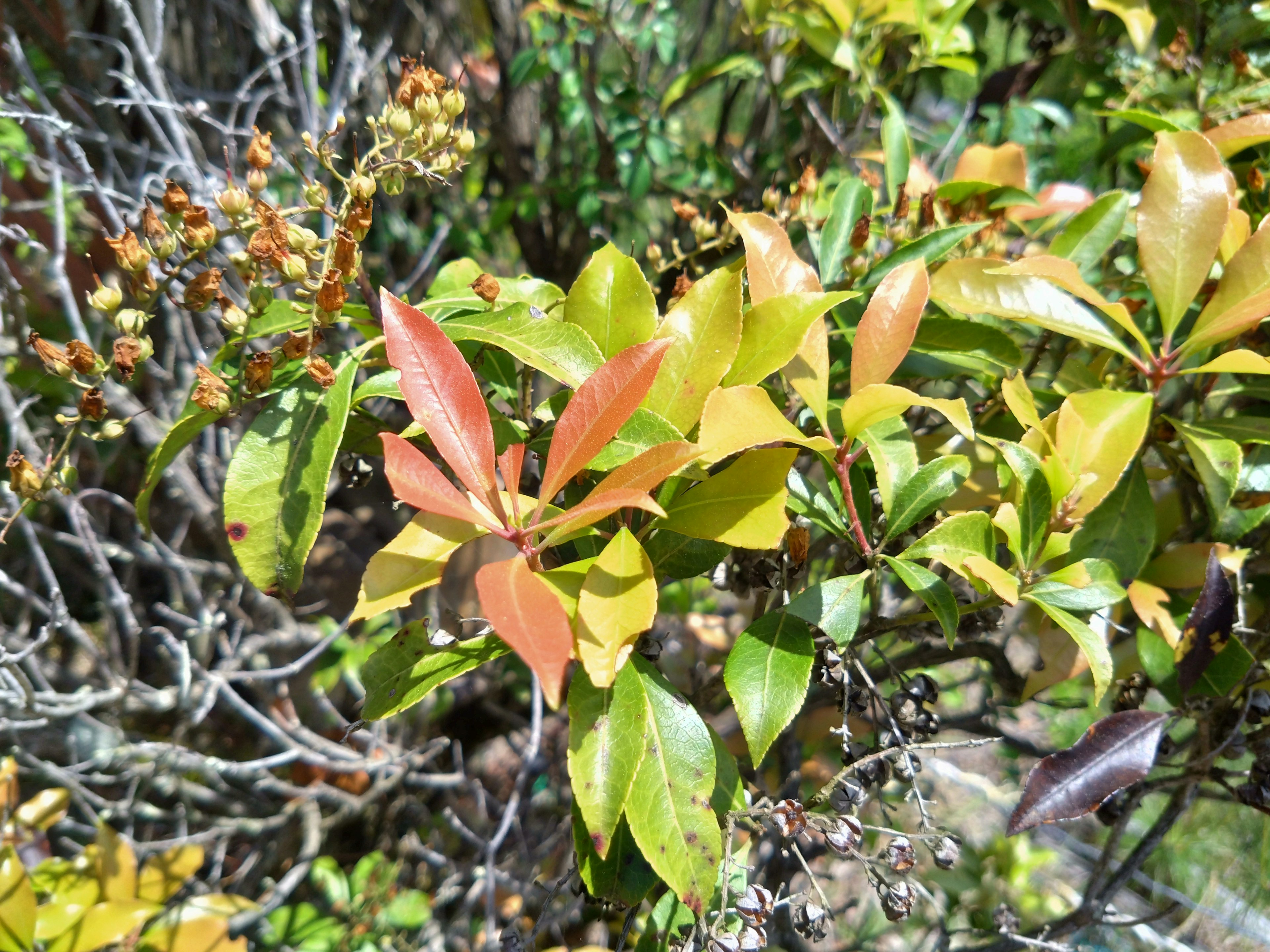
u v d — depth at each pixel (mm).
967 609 255
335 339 510
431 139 254
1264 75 435
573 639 201
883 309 247
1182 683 260
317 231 575
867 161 508
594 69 621
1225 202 271
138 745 517
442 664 238
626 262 259
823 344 252
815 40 429
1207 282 329
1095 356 353
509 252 763
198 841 557
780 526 217
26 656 437
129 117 583
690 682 539
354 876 557
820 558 414
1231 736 268
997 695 519
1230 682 268
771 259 257
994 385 310
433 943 528
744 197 573
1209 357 324
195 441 578
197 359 509
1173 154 276
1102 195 365
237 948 465
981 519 248
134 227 499
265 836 610
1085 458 256
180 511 640
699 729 226
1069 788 241
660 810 218
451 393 213
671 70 704
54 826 560
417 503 200
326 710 619
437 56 691
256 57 647
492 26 683
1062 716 633
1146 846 325
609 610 200
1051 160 570
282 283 241
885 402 230
